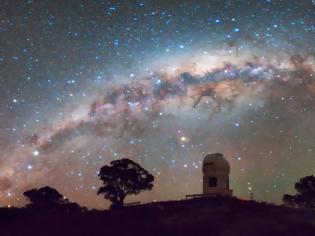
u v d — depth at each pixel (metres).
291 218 34.72
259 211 36.88
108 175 46.16
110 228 32.47
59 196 48.16
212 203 39.94
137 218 35.12
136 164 47.16
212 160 47.47
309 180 49.50
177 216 35.19
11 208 43.06
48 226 34.38
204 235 29.91
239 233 30.42
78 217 37.06
